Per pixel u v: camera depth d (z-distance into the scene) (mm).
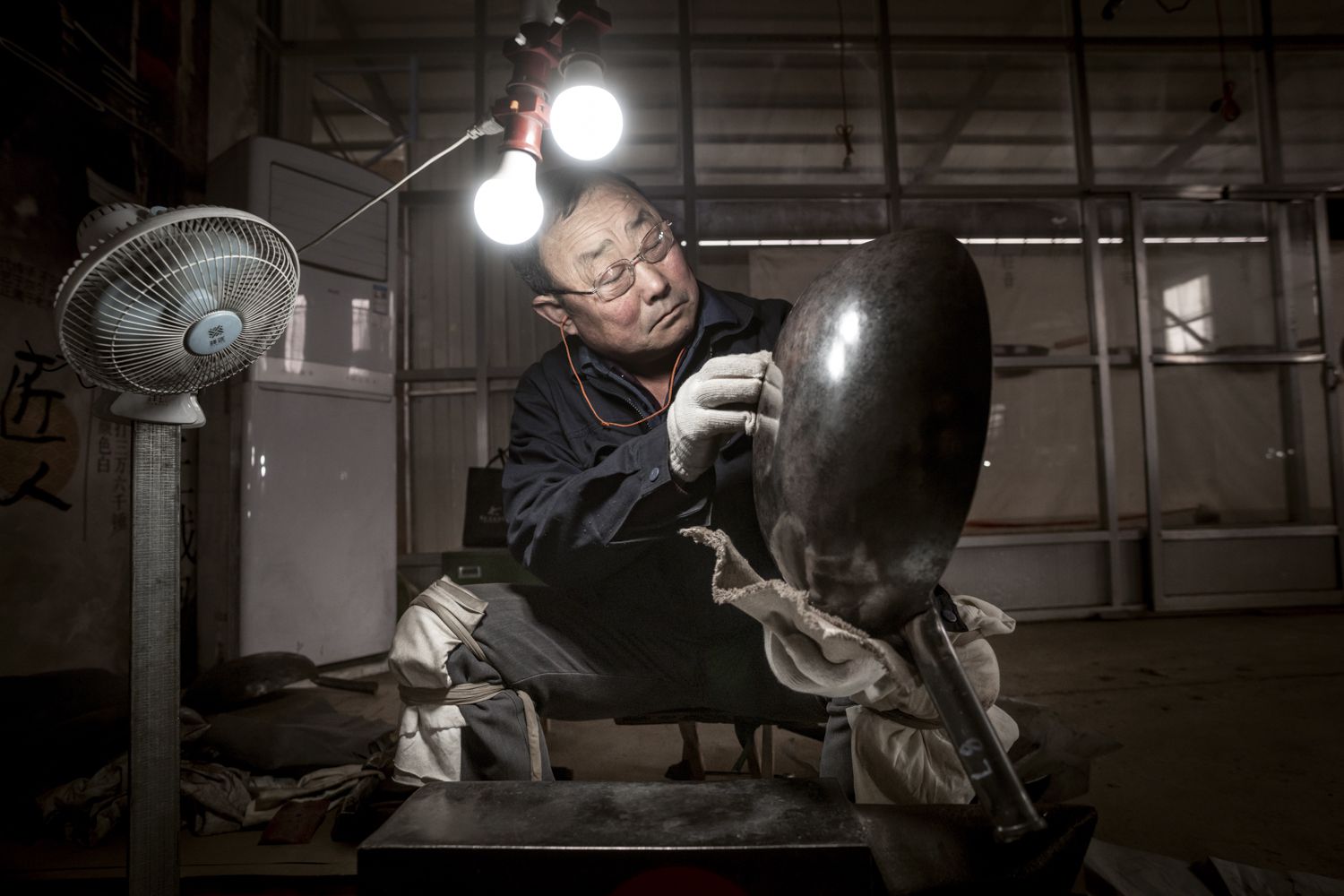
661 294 1209
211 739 1870
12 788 1740
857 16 4887
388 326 3607
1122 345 4762
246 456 3043
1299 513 4727
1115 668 3098
